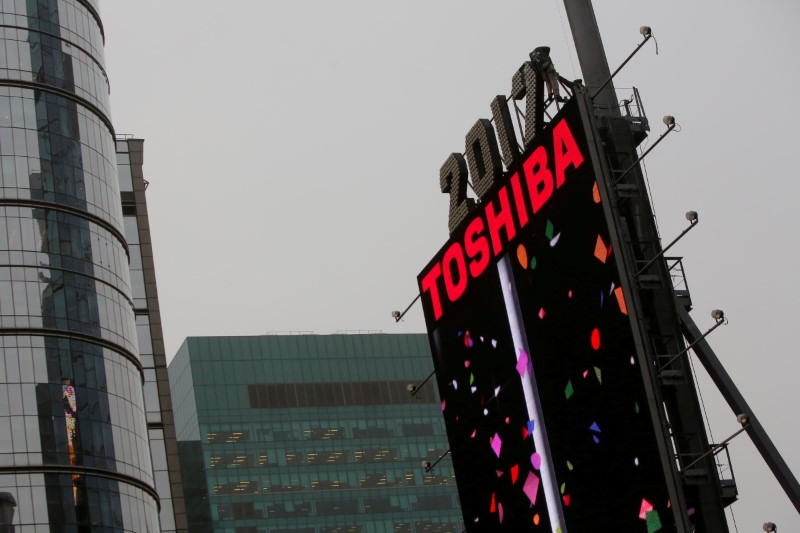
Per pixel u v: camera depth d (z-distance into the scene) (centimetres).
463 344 4228
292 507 19038
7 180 8881
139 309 11475
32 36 9369
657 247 3672
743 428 3328
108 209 9375
